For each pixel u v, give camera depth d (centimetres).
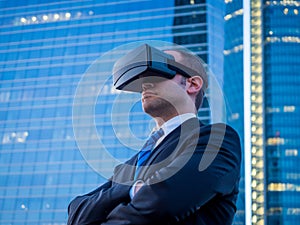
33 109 5831
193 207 107
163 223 106
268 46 6644
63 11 6425
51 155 5450
